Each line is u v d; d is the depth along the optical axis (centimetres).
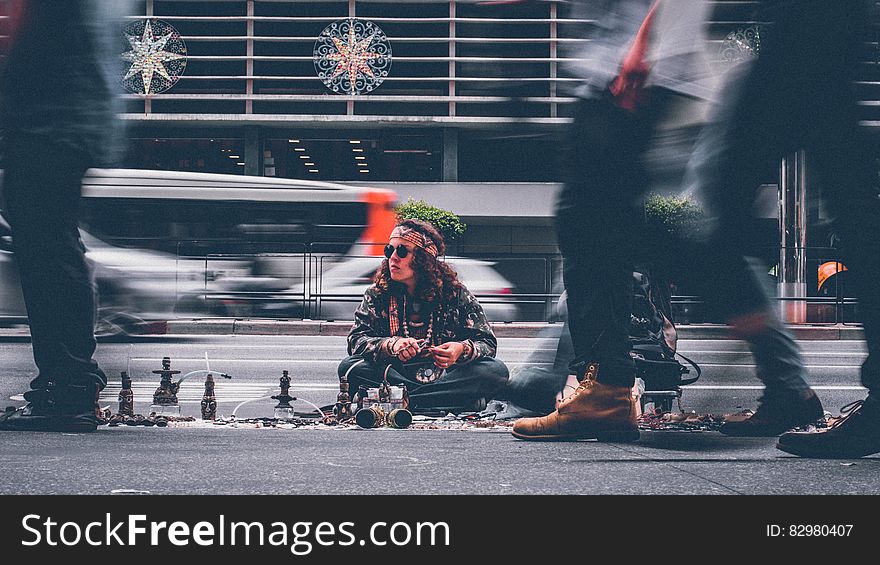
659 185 439
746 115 405
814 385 1001
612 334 441
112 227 1758
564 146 442
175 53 3938
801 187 2131
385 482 313
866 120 391
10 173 451
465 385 577
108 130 463
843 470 346
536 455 386
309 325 1797
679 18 415
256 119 3988
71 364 461
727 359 959
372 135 4100
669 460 372
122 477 318
